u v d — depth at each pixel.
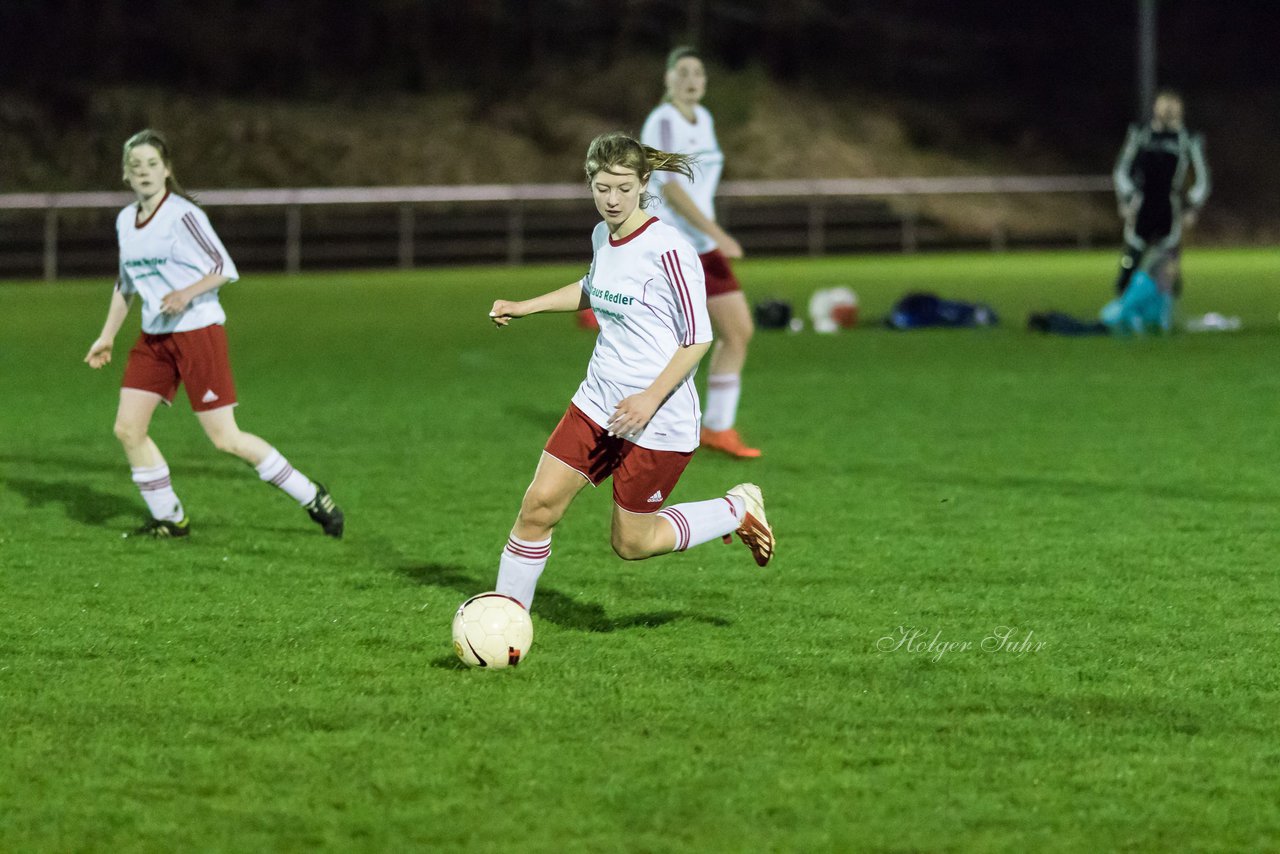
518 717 16.06
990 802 13.80
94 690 17.05
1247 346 54.19
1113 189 129.62
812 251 126.19
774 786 14.16
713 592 21.55
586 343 59.78
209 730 15.71
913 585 21.92
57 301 85.62
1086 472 30.89
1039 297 80.25
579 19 150.00
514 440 36.00
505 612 17.77
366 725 15.84
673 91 32.97
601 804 13.73
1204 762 14.78
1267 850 12.85
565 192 116.50
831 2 158.50
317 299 85.62
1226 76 163.12
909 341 58.09
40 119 124.06
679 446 18.28
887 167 143.25
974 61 160.75
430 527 26.36
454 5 144.50
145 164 23.88
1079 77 162.12
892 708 16.36
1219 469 30.98
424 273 111.81
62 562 23.61
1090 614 20.27
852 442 35.12
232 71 137.62
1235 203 145.62
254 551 24.47
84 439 36.38
